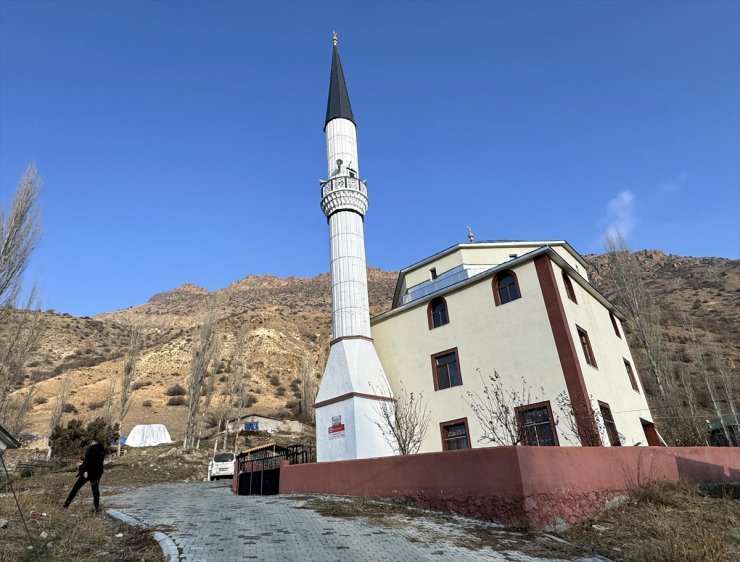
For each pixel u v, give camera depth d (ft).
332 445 68.80
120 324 401.08
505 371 65.62
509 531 35.83
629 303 117.19
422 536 33.55
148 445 151.12
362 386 70.69
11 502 37.63
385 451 67.97
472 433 66.59
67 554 25.90
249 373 246.47
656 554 30.78
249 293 593.42
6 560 23.94
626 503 44.83
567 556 30.22
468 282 73.15
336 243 83.61
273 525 35.60
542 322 63.98
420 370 75.61
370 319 85.40
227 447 144.15
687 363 179.83
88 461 40.55
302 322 372.17
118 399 207.51
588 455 44.60
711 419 122.01
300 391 234.17
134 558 26.00
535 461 39.37
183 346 284.41
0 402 106.42
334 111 95.45
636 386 83.87
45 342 291.79
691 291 329.31
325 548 29.19
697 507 44.32
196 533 32.04
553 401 59.82
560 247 91.91
